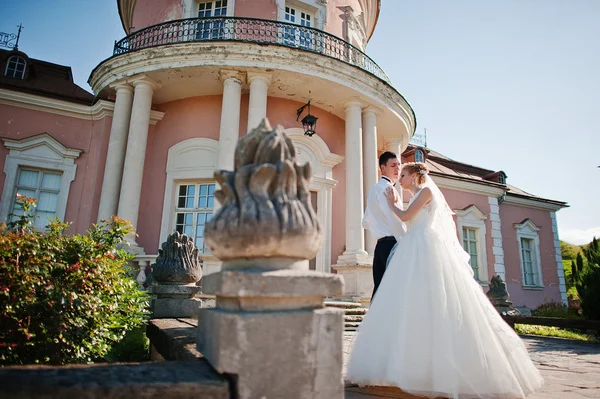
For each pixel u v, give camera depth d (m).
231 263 1.46
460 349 2.30
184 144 11.53
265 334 1.29
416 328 2.37
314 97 11.75
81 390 1.10
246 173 1.42
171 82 10.97
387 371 2.35
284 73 10.48
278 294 1.33
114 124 10.54
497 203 18.28
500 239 17.83
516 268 18.34
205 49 10.10
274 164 1.44
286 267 1.42
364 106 11.92
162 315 4.07
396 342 2.40
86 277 3.25
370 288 10.34
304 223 1.40
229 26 11.81
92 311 3.21
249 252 1.37
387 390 2.48
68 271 3.18
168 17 12.68
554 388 2.89
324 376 1.33
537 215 19.77
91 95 13.12
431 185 2.96
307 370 1.31
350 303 9.20
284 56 10.27
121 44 11.59
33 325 2.84
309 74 10.55
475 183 17.61
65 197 11.31
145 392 1.16
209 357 1.41
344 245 12.08
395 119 12.76
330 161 12.20
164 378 1.22
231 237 1.36
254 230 1.35
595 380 3.29
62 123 11.73
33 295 2.81
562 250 39.53
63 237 3.57
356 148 11.27
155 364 1.38
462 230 17.12
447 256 2.58
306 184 1.51
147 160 11.54
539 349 6.02
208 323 1.48
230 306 1.39
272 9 12.30
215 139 11.49
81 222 11.11
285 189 1.45
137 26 13.60
